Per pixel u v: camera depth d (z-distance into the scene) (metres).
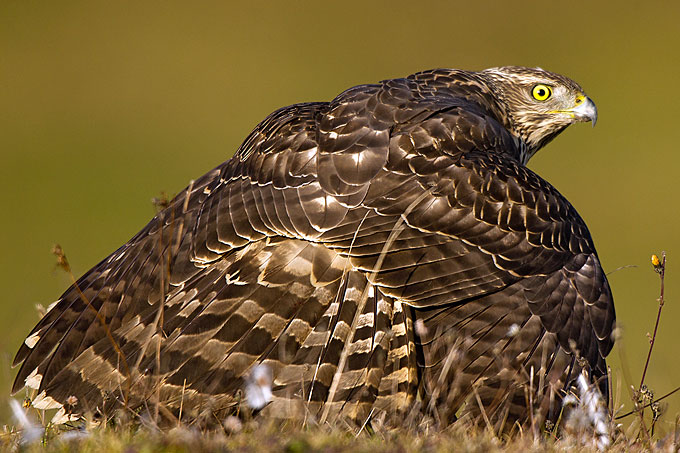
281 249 9.75
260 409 8.90
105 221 72.06
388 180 9.90
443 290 9.28
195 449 7.89
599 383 9.51
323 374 9.12
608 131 93.19
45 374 10.45
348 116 10.58
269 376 9.12
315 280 9.50
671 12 130.50
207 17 137.50
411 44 126.50
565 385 9.25
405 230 9.55
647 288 44.97
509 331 9.31
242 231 9.96
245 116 110.00
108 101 111.19
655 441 9.52
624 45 121.44
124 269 10.96
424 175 9.95
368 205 9.73
